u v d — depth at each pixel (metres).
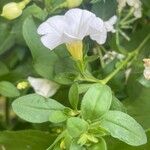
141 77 0.13
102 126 0.12
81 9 0.13
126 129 0.11
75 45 0.12
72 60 0.13
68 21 0.12
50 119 0.12
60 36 0.12
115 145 0.13
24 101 0.12
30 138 0.13
